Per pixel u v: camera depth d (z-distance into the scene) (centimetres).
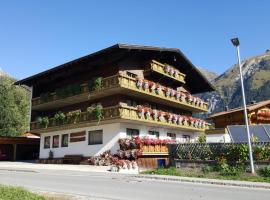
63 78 3734
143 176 1866
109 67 3238
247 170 1895
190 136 4200
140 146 2909
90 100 3403
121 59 3197
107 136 3141
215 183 1600
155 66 3428
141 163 2906
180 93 3747
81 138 3375
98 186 1420
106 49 2995
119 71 3142
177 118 3634
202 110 4300
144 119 3130
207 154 2086
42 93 3794
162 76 3581
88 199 1054
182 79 3891
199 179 1712
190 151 2159
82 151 3334
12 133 5694
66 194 1159
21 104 6206
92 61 3266
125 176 1928
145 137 3061
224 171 1925
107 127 3162
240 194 1234
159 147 3167
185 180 1708
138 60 3428
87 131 3334
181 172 2042
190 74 4219
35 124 3791
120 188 1356
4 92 5972
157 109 3662
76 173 2134
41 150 3834
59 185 1451
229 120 4075
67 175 1986
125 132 3116
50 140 3750
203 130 4172
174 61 3878
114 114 2931
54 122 3528
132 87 3022
